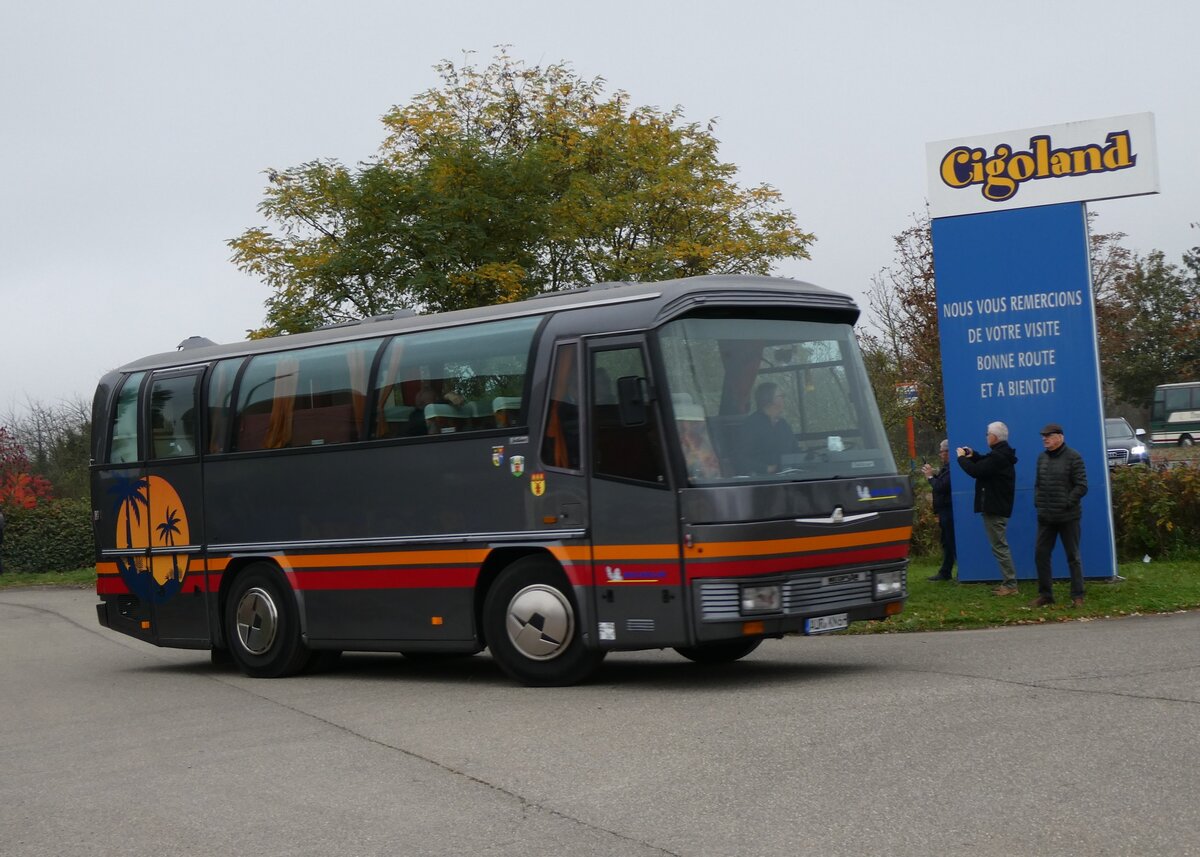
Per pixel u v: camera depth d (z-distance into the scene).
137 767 9.35
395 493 13.18
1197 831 6.05
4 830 7.68
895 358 35.09
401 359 13.29
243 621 14.72
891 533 11.78
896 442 34.22
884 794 7.03
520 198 29.28
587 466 11.59
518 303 12.55
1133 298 67.50
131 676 15.59
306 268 29.08
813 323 11.95
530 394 12.08
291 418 14.31
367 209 28.30
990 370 17.94
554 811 7.21
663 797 7.33
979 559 17.97
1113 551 17.31
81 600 29.19
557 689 11.83
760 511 10.80
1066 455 15.48
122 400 16.28
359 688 13.14
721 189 40.41
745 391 11.26
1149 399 74.31
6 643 20.53
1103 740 7.97
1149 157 17.25
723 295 11.36
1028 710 9.04
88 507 39.31
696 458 10.95
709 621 10.83
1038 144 17.69
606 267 35.31
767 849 6.20
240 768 9.02
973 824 6.37
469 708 11.02
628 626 11.32
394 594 13.19
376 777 8.40
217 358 15.35
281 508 14.35
